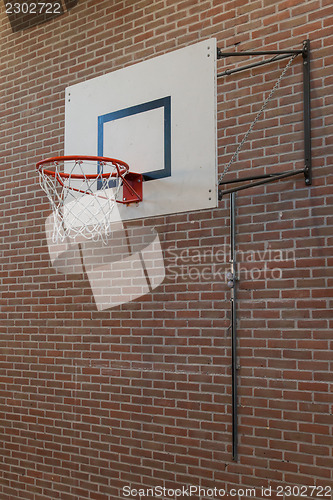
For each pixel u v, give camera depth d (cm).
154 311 323
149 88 285
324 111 274
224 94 309
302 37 284
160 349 317
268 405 275
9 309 394
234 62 307
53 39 394
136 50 348
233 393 285
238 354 288
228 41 310
